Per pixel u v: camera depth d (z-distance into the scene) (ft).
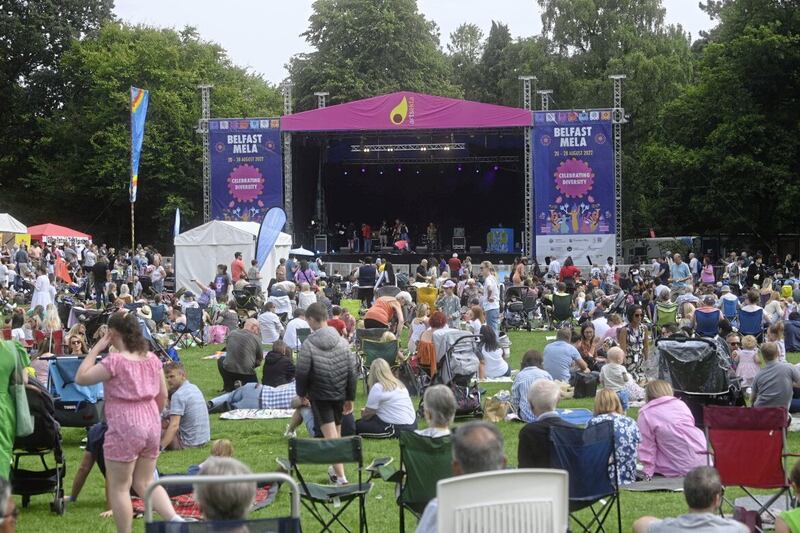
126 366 24.40
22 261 119.65
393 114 122.93
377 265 110.22
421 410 44.78
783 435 26.61
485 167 153.89
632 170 176.76
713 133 154.71
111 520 29.14
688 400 39.22
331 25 203.62
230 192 126.72
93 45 195.11
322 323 32.83
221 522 16.61
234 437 41.09
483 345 57.52
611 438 25.96
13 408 26.11
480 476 16.02
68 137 190.29
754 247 161.07
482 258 140.36
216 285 91.61
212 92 192.65
